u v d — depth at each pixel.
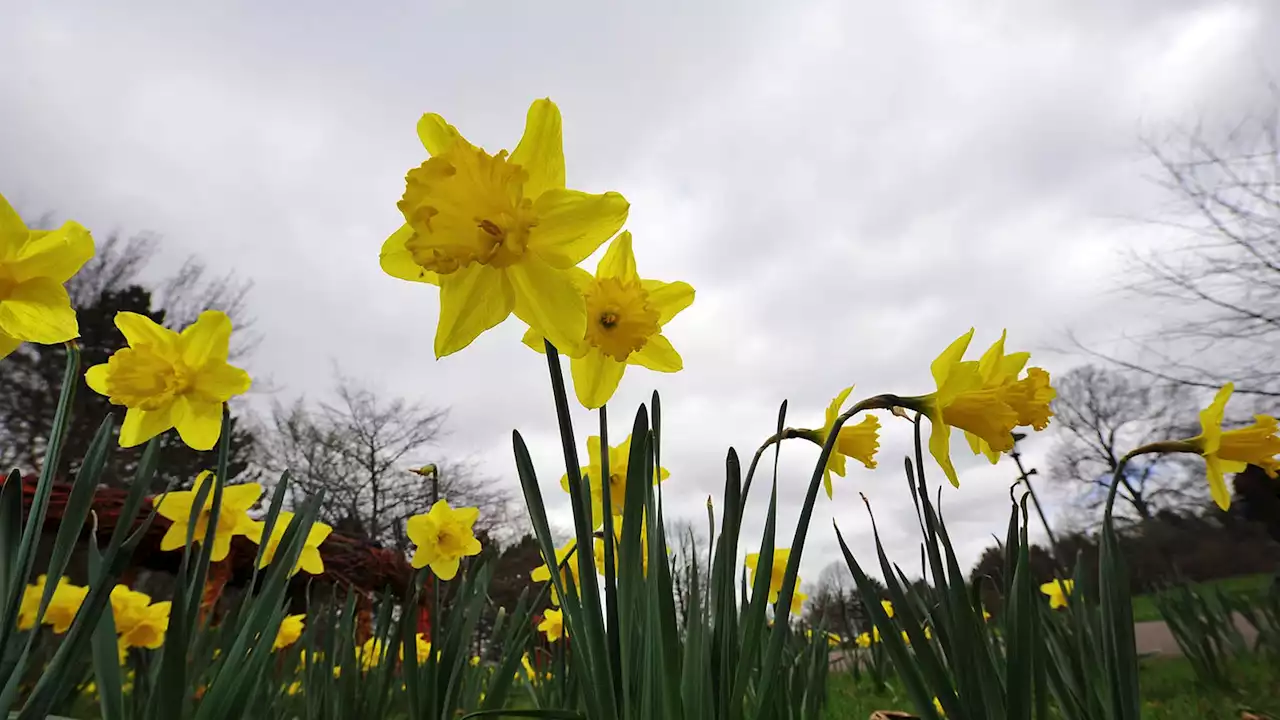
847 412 0.29
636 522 0.28
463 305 0.26
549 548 0.29
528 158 0.28
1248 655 0.85
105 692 0.32
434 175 0.26
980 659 0.25
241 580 0.73
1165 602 0.84
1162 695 0.78
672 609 0.28
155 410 0.37
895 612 0.27
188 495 0.48
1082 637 0.35
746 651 0.27
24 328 0.26
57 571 0.24
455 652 0.41
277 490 0.34
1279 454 0.39
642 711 0.29
